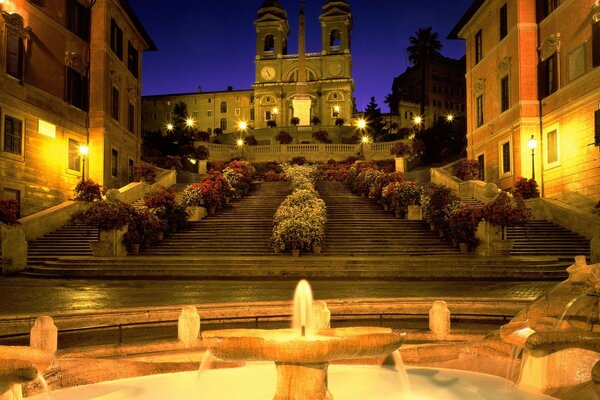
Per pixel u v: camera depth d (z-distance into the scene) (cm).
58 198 3128
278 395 465
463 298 979
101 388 579
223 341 450
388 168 4556
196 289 1562
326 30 9756
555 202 2677
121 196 3103
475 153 4091
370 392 555
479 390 560
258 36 9931
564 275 1802
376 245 2375
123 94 3956
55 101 3119
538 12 3275
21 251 2006
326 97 9500
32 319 822
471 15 4112
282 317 943
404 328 921
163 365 655
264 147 5728
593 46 2691
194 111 10419
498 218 2158
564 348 464
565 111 2939
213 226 2734
